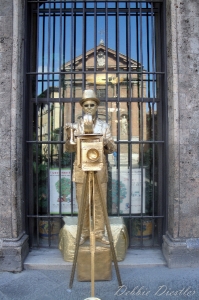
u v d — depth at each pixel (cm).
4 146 350
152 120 404
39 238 414
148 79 411
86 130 262
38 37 403
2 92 350
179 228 359
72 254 360
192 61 358
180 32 358
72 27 399
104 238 329
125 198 414
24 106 381
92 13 413
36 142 398
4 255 348
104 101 410
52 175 412
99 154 263
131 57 412
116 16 411
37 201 402
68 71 412
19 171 364
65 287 315
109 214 414
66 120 412
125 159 411
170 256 354
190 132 357
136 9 413
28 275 341
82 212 284
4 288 312
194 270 349
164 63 389
